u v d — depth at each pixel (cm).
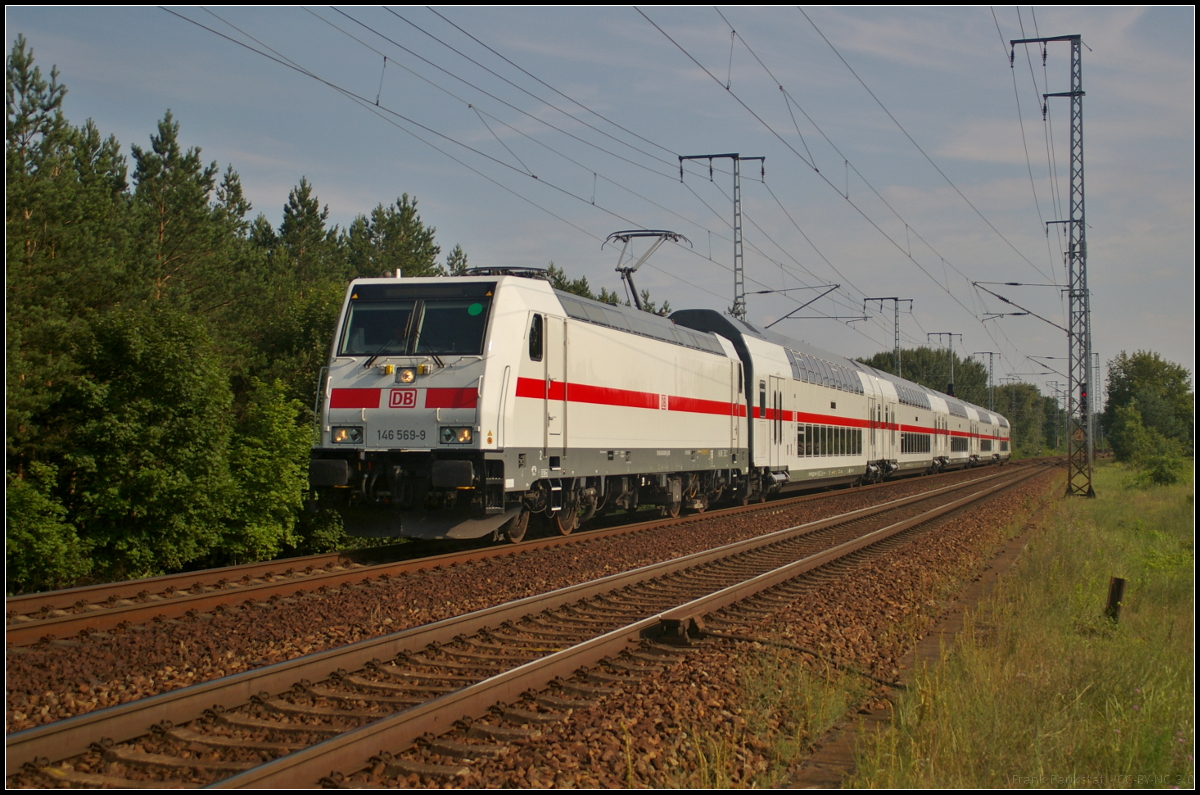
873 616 1031
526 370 1410
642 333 1838
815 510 2397
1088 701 701
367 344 1398
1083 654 821
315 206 4144
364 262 4156
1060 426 14175
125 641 836
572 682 728
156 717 590
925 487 3566
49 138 1870
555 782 526
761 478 2570
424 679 726
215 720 614
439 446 1325
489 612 911
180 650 806
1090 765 582
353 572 1167
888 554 1516
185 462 1425
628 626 866
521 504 1462
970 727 620
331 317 2269
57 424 1448
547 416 1467
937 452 5019
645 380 1831
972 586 1279
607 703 668
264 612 974
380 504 1400
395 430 1347
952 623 1028
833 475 3153
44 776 511
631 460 1767
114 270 1734
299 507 1639
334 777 514
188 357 1445
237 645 838
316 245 4128
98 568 1378
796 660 806
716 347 2245
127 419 1377
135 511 1366
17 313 1484
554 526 1669
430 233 4441
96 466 1372
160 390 1423
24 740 519
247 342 2250
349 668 736
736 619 987
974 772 556
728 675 751
